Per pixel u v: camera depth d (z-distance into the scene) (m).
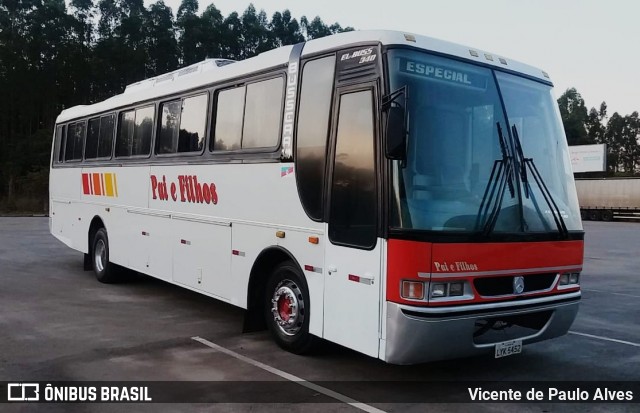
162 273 8.36
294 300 5.95
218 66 7.71
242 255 6.63
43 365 5.59
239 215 6.68
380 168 4.78
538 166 5.49
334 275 5.28
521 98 5.54
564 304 5.46
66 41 48.22
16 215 33.69
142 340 6.58
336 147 5.33
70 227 11.93
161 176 8.40
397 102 4.60
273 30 62.66
